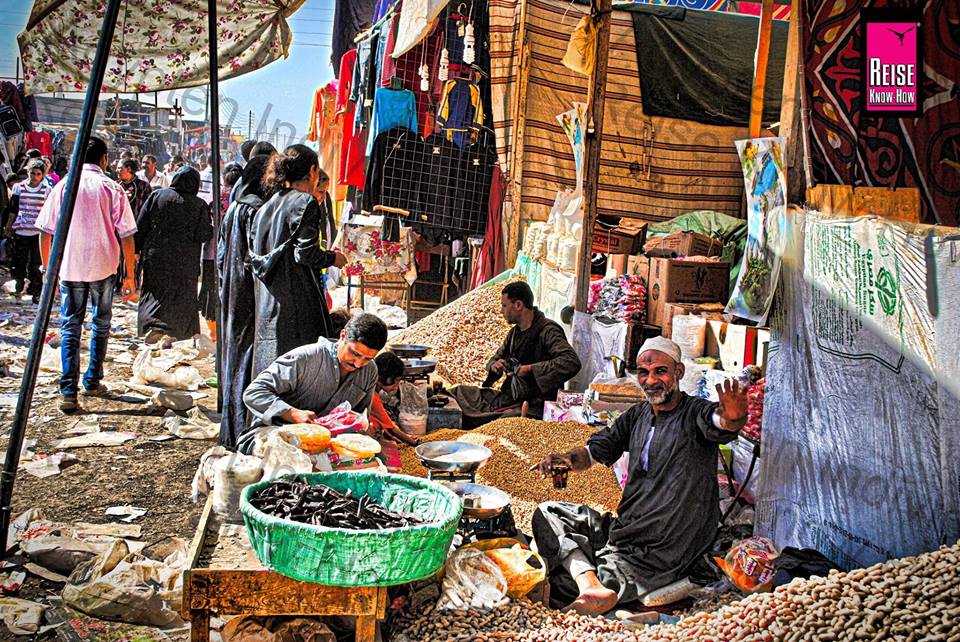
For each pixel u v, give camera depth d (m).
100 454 5.74
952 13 4.35
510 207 9.67
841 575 3.03
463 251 11.55
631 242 8.85
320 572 2.74
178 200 9.38
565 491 4.91
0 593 3.58
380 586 2.83
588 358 7.31
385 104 9.42
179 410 7.02
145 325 9.54
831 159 4.37
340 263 5.51
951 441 3.18
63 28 7.73
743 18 9.72
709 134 9.96
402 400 5.97
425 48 9.43
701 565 3.89
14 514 4.54
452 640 3.06
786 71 4.37
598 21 6.93
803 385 4.15
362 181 11.12
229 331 5.82
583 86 9.75
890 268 3.50
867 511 3.65
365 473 3.34
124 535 4.30
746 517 4.80
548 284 8.62
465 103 9.55
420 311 12.21
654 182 9.91
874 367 3.60
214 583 2.84
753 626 2.90
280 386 4.27
